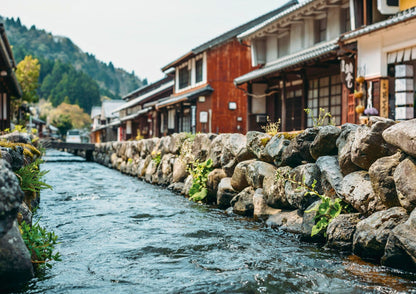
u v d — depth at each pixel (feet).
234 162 30.58
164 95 122.83
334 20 51.11
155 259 17.04
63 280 14.30
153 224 24.49
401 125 15.30
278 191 23.54
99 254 17.78
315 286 13.76
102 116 244.01
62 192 40.93
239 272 15.26
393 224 15.21
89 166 92.84
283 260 16.78
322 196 19.67
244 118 86.48
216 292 13.29
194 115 85.71
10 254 12.30
